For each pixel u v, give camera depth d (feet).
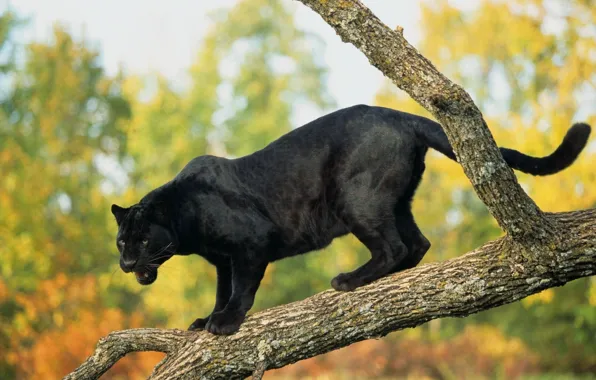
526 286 12.43
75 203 62.44
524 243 12.26
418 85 11.16
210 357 13.84
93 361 14.75
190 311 54.90
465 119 11.13
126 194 56.59
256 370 13.56
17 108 69.10
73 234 53.52
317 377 53.88
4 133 64.03
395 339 63.77
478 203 66.23
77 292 42.68
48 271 47.85
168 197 15.12
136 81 72.64
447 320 69.21
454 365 57.36
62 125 69.51
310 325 13.50
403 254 14.34
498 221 12.18
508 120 41.98
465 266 12.82
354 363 56.34
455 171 45.50
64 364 37.70
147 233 14.97
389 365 56.90
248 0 97.25
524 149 38.75
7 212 45.60
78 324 39.91
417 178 15.02
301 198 14.67
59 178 56.18
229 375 13.88
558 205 37.45
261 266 14.66
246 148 78.54
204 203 14.87
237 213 14.71
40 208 49.62
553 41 41.55
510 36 43.88
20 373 38.86
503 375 55.83
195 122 72.38
